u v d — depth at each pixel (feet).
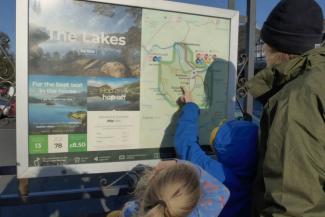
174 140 7.34
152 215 4.28
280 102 4.43
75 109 6.93
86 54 6.97
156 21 7.53
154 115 7.61
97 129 7.12
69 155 6.93
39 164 6.73
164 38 7.63
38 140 6.70
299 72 4.82
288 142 4.21
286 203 4.10
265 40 5.43
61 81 6.80
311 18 5.11
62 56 6.79
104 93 7.14
